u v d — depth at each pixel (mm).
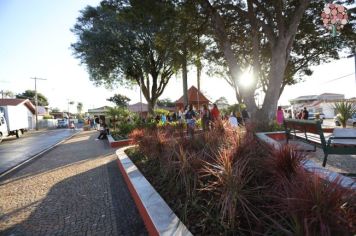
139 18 14945
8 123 25469
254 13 14969
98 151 12555
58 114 101062
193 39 17141
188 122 14227
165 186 4414
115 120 26453
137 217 4246
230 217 2684
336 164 5727
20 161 11281
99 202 5078
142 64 25625
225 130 6156
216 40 18984
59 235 3803
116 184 6258
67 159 10688
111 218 4277
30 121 55062
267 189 3020
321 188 2172
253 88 14406
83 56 26766
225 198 2771
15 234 3928
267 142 4645
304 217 2068
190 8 14336
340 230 2002
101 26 24984
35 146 17859
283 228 2270
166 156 4977
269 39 13617
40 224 4234
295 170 3029
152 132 8180
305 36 21375
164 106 74125
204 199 3357
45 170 8680
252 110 14195
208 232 2762
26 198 5668
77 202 5172
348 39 20469
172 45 17281
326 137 5938
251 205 2824
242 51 21938
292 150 3418
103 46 24609
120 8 14820
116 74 28906
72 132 34938
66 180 7000
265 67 23422
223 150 3896
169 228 2785
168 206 3457
